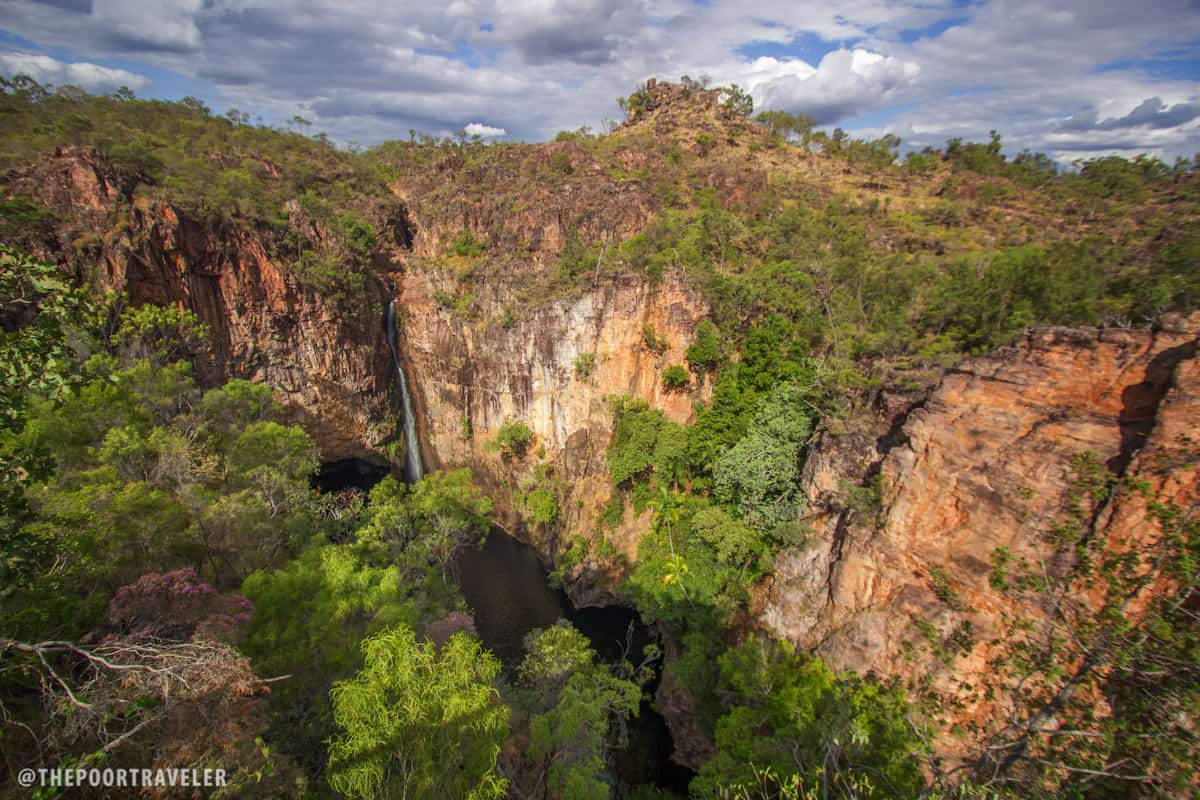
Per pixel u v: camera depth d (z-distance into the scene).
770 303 52.91
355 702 16.17
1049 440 26.44
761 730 30.80
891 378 38.75
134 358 45.03
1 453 16.22
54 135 52.31
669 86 122.19
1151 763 14.59
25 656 13.86
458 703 17.05
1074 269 38.47
